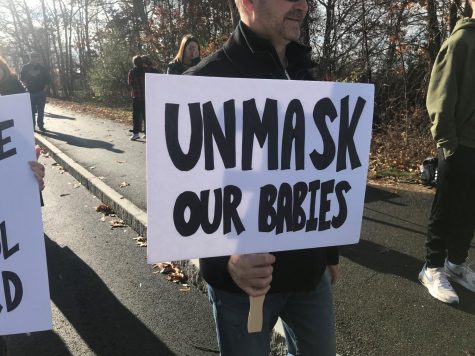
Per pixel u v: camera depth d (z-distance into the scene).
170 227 1.35
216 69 1.52
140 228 4.67
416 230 4.29
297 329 1.73
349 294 3.16
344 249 3.90
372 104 1.53
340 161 1.52
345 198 1.54
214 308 1.59
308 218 1.51
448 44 2.74
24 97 1.65
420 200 5.16
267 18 1.48
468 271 3.17
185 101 1.31
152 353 2.78
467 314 2.89
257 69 1.54
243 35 1.52
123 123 13.66
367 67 9.68
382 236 4.17
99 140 10.15
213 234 1.40
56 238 4.63
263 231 1.45
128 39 22.52
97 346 2.87
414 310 2.95
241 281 1.42
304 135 1.46
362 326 2.79
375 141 7.95
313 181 1.49
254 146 1.41
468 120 2.77
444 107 2.73
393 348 2.58
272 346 2.71
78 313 3.24
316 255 1.61
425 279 3.20
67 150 8.87
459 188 2.91
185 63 6.26
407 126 7.48
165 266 3.88
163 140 1.31
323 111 1.47
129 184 6.10
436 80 2.80
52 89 36.81
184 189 1.35
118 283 3.64
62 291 3.54
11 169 1.67
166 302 3.35
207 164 1.36
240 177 1.41
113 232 4.77
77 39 34.31
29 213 1.68
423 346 2.59
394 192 5.50
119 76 22.02
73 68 36.62
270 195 1.44
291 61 1.71
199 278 3.52
